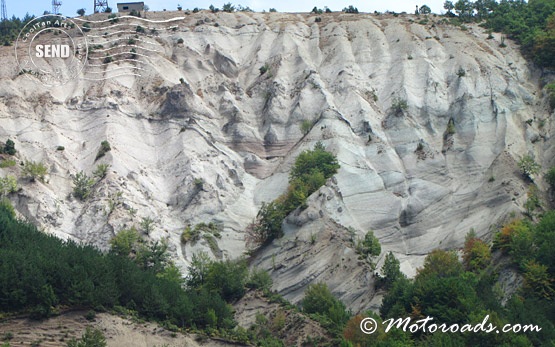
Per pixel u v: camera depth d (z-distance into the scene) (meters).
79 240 148.62
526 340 111.50
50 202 152.88
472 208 153.62
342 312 126.31
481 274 134.00
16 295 113.31
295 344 119.75
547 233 133.00
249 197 162.50
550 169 157.75
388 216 155.38
